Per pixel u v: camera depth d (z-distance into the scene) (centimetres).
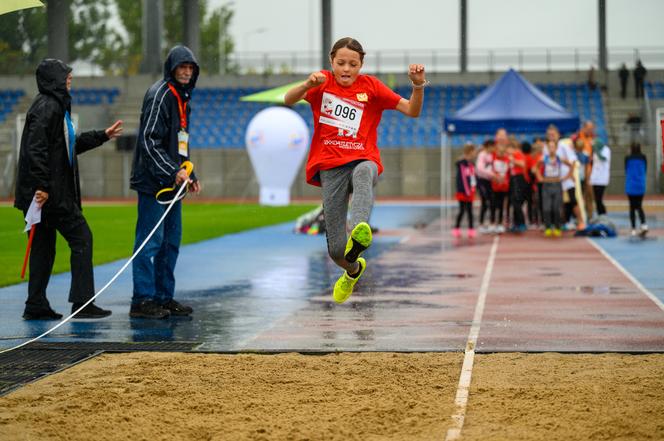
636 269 3291
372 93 1577
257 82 11856
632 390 1455
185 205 9125
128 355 1816
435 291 2773
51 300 2616
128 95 11531
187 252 4134
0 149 10481
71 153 2225
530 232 5238
